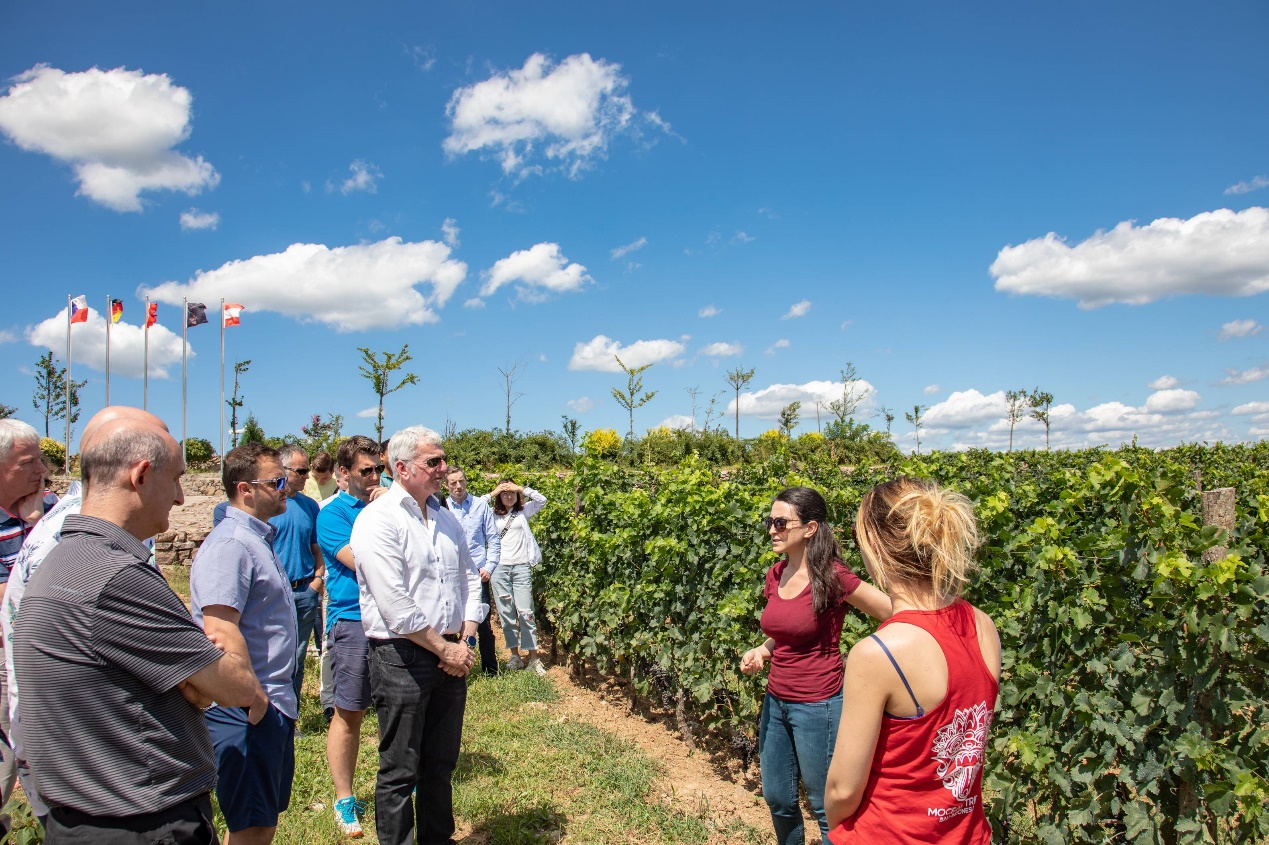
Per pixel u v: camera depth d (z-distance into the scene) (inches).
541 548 334.0
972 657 67.1
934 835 65.2
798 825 124.1
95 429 80.0
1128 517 124.0
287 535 191.9
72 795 69.0
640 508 255.6
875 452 1238.9
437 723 133.2
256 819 109.0
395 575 121.4
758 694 185.3
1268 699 114.7
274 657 113.0
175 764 73.9
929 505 69.5
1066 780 119.1
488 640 264.4
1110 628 120.6
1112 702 115.5
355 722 154.6
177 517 617.6
